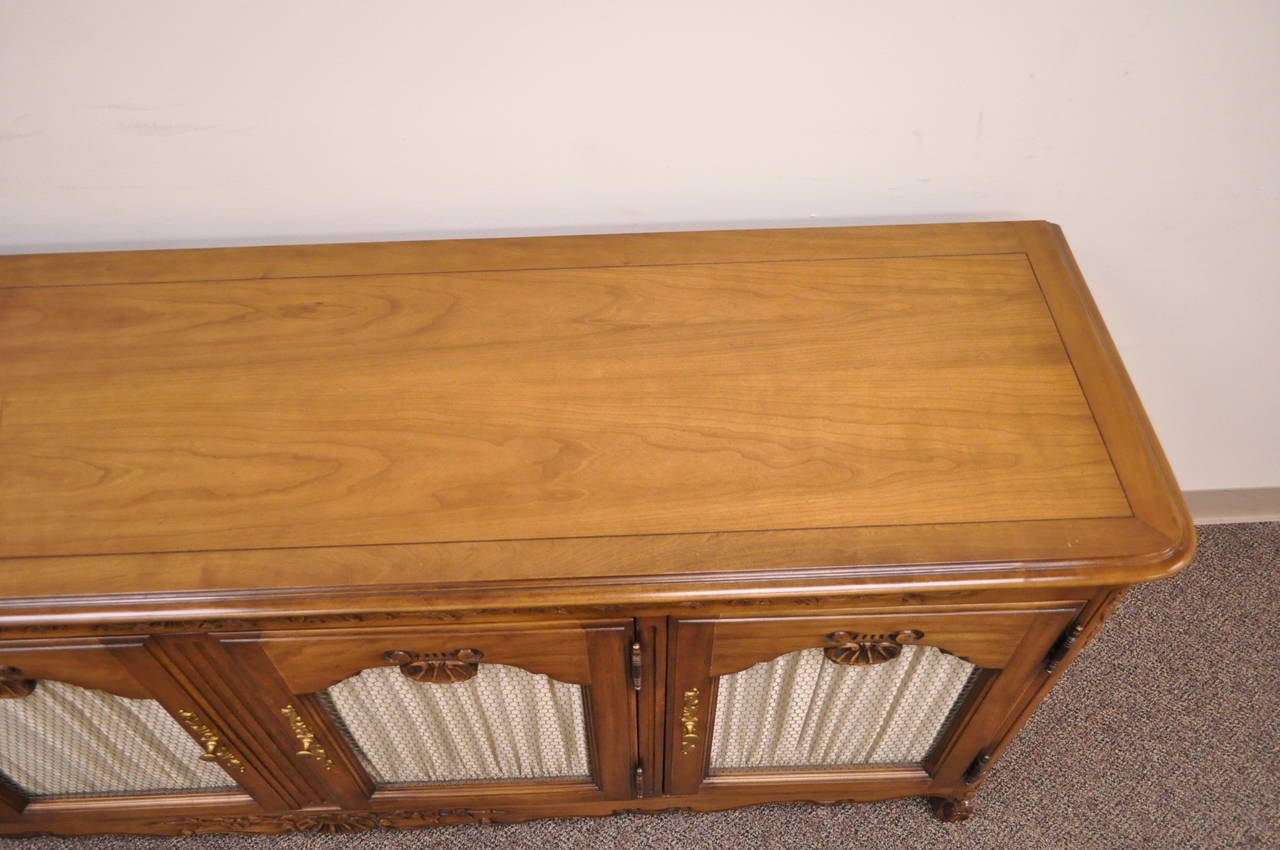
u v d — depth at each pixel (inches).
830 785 46.2
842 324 37.8
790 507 32.5
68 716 38.7
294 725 38.7
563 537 31.9
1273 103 38.8
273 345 37.6
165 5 34.2
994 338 37.1
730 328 37.8
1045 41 36.8
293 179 40.4
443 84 37.3
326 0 34.4
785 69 37.4
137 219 41.6
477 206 42.1
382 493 33.2
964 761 44.2
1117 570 31.1
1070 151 40.7
